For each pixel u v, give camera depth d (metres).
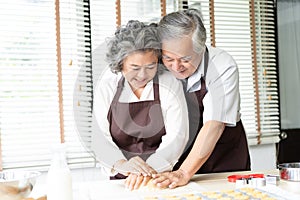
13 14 2.74
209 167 2.07
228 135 2.09
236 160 2.13
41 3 2.80
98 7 2.92
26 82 2.78
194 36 1.61
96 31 2.92
